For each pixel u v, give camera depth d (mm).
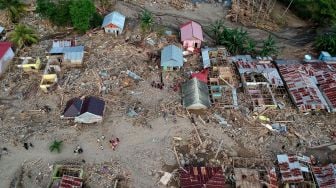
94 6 64938
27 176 44688
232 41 62688
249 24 71625
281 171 45719
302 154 48875
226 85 56156
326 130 51938
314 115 53844
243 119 52219
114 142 47969
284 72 58750
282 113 53531
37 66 57750
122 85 55906
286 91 56844
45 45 63000
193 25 64375
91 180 44469
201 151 48125
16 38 60406
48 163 45938
